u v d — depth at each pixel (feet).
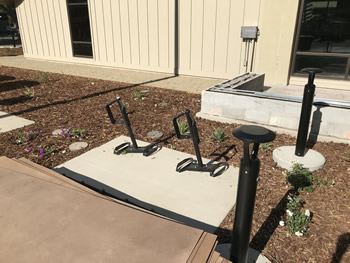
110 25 37.88
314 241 9.11
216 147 15.52
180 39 33.35
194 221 10.03
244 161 6.68
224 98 18.62
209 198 11.25
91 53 41.55
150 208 10.65
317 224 9.80
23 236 6.89
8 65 43.62
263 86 26.22
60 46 44.34
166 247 6.55
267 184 12.09
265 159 14.23
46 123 19.17
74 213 7.72
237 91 18.80
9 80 32.45
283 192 11.53
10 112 21.44
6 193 8.67
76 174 12.92
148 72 37.09
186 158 14.30
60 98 25.07
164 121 19.42
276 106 17.10
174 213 10.41
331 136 16.03
